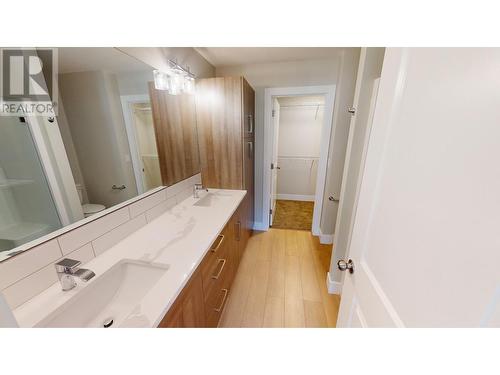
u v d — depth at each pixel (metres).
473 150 0.35
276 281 2.04
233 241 1.85
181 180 1.92
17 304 0.73
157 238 1.23
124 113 1.23
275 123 2.83
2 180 0.70
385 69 0.69
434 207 0.44
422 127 0.49
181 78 1.75
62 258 0.87
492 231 0.32
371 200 0.73
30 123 0.77
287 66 2.40
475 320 0.35
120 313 0.90
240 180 2.27
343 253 1.80
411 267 0.51
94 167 1.04
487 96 0.33
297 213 3.74
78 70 0.95
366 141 1.44
